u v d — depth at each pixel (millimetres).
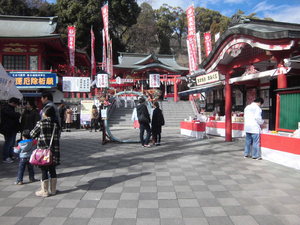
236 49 7855
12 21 21078
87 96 19453
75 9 29750
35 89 16891
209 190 4215
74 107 17609
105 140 9617
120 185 4539
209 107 17781
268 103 11000
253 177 4914
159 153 7566
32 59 18688
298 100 6000
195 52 17906
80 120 16422
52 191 4062
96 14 30297
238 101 13633
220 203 3664
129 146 9047
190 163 6176
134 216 3271
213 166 5836
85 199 3873
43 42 18500
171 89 30328
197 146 8734
